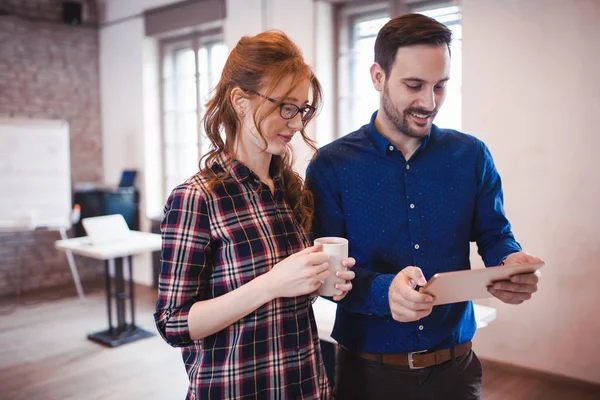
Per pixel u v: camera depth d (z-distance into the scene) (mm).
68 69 5828
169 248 1041
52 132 5336
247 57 1045
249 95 1044
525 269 1039
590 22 2820
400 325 1289
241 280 1064
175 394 3062
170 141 5660
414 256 1324
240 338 1062
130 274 4102
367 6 3979
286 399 1100
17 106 5461
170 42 5504
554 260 3062
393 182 1334
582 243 2959
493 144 3240
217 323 1009
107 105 6039
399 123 1233
